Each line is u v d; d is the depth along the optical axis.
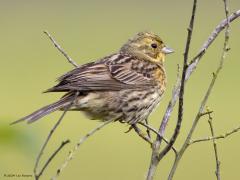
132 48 10.54
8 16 26.83
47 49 23.38
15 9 27.73
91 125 17.14
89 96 9.14
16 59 22.58
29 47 23.64
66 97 8.95
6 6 28.06
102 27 25.84
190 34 7.06
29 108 18.38
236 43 23.62
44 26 25.77
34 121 7.02
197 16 26.59
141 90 9.71
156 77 10.00
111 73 9.50
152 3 28.88
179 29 25.27
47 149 15.59
